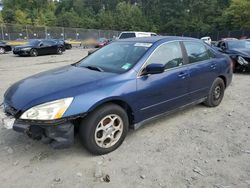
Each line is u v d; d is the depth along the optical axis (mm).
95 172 3447
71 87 3676
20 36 38000
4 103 3877
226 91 7684
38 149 4023
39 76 4383
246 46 11312
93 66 4570
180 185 3234
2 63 16078
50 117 3373
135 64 4230
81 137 3748
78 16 85500
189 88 5070
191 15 79438
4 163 3666
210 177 3389
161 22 86375
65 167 3580
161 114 4645
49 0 94750
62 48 24734
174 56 4824
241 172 3496
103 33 48750
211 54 5812
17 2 86750
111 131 3898
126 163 3686
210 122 5152
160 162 3717
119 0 106062
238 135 4586
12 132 4574
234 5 56375
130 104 4031
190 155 3908
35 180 3314
